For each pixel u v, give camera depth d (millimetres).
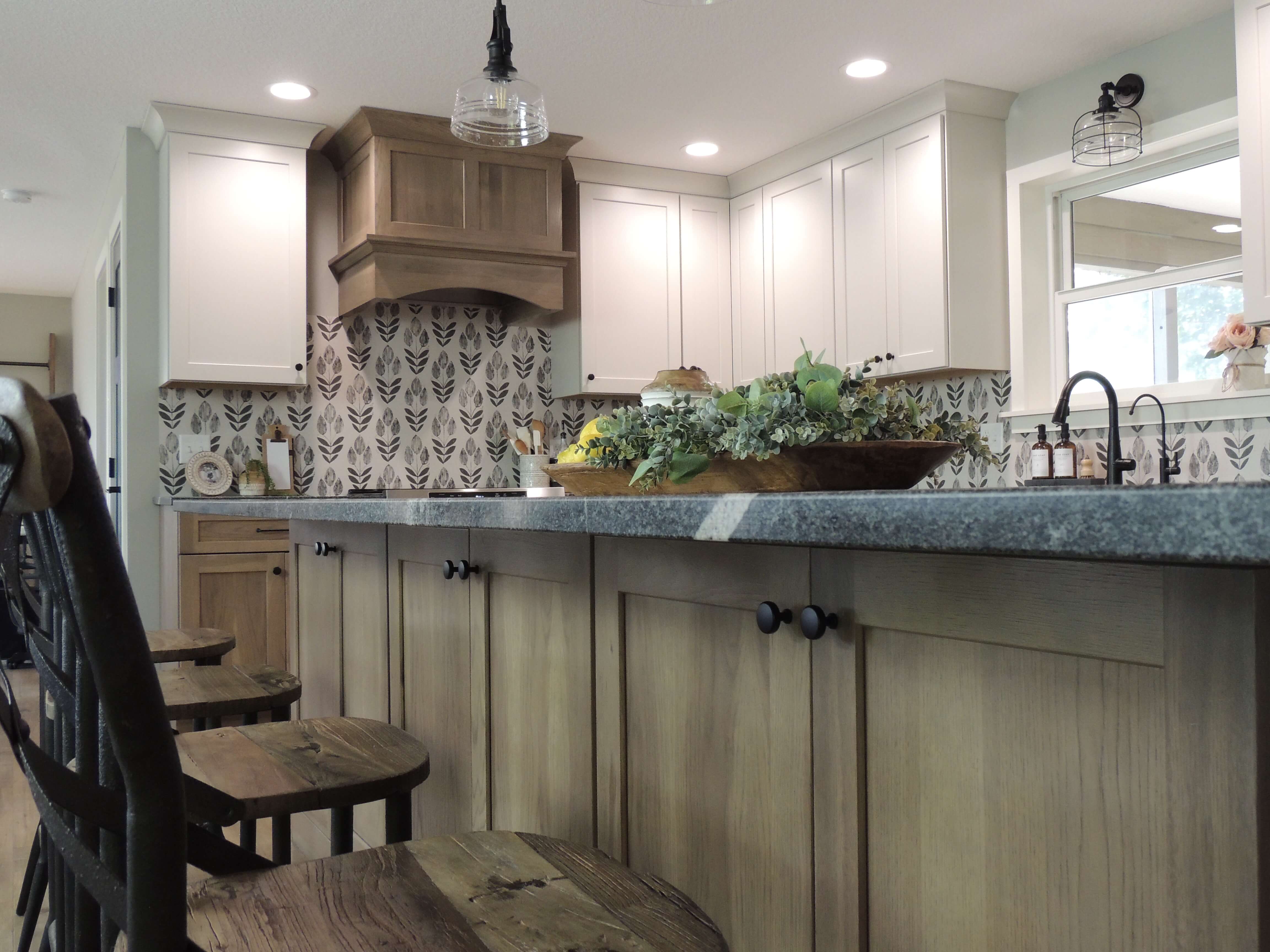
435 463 4852
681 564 1147
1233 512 436
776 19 3463
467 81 3482
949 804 832
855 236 4496
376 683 2082
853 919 917
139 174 4336
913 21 3490
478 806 1633
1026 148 4125
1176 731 660
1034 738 761
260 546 4293
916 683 865
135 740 573
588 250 4910
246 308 4242
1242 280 3301
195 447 4355
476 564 1636
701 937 796
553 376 5137
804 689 972
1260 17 3129
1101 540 494
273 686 1891
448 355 4914
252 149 4277
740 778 1061
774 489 1373
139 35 3486
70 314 8680
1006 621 774
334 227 4703
